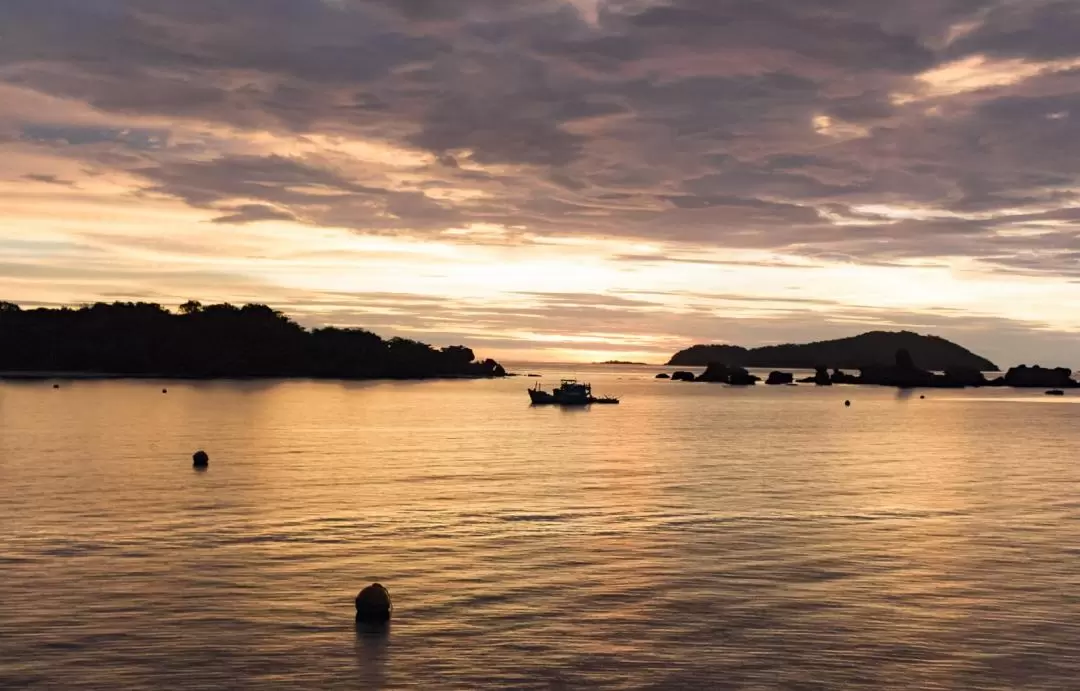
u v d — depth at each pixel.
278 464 52.81
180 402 133.50
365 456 58.75
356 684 18.38
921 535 32.38
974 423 105.00
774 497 41.22
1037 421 110.00
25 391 167.00
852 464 56.59
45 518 34.00
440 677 18.75
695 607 23.36
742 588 25.16
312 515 35.22
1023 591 24.95
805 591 24.89
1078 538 32.00
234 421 93.00
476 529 32.81
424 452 62.16
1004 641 21.00
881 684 18.61
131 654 19.75
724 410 133.75
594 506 38.16
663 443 72.31
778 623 22.17
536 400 146.38
